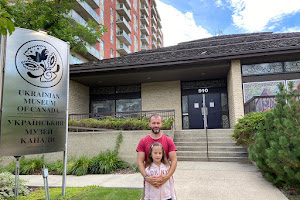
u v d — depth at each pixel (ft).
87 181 20.04
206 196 14.46
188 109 44.88
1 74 13.60
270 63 35.37
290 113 16.26
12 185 16.08
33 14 34.96
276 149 15.49
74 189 17.15
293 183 15.03
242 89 35.45
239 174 19.89
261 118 23.58
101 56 103.45
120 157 26.89
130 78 43.47
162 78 43.98
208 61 36.22
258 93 34.83
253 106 30.07
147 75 41.52
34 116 14.66
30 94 14.60
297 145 14.61
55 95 15.97
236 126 25.38
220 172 20.77
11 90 13.84
